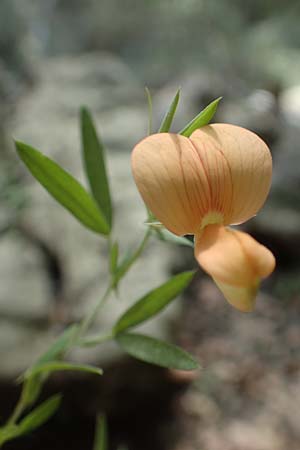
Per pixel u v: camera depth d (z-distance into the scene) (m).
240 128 0.10
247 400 0.33
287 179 0.49
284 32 0.82
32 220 0.39
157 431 0.30
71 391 0.27
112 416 0.29
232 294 0.09
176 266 0.36
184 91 0.51
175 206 0.09
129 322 0.12
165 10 0.83
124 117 0.50
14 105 0.55
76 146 0.45
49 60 0.75
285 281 0.43
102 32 0.85
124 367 0.27
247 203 0.10
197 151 0.09
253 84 0.75
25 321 0.29
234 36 0.83
